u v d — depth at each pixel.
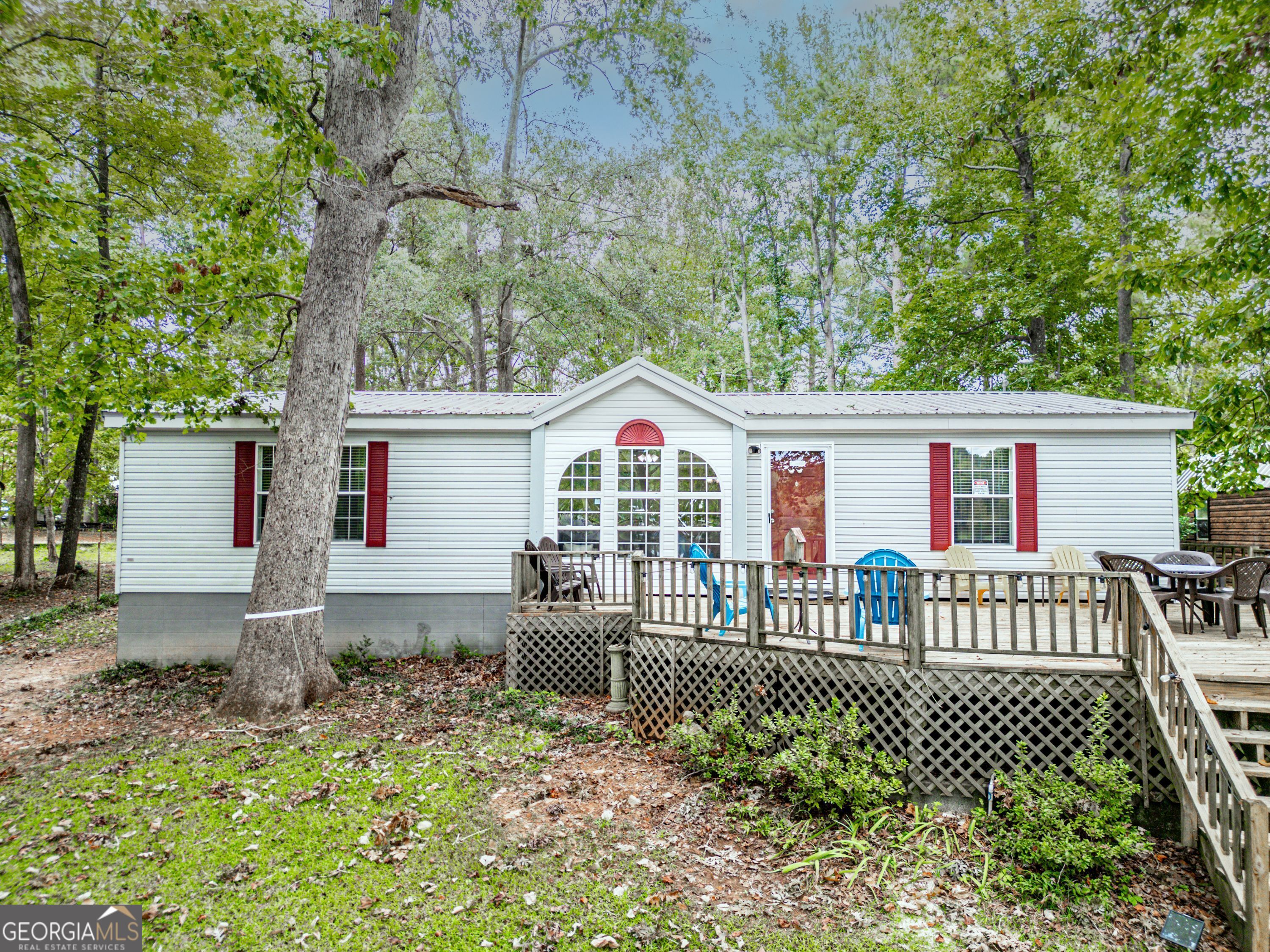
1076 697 5.47
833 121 24.55
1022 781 5.10
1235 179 8.77
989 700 5.62
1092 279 9.59
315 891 4.36
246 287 9.40
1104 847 4.46
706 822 5.40
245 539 10.55
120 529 10.52
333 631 10.73
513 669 8.78
